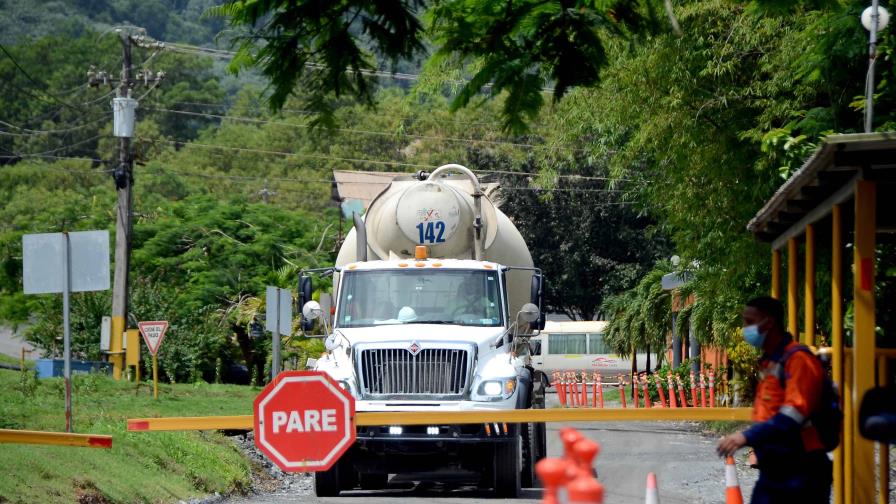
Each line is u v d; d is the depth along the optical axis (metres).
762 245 61.97
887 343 47.09
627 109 64.56
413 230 54.09
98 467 42.31
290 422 29.77
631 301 138.25
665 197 68.06
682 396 104.44
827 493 22.20
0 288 149.38
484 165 191.88
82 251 47.25
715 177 62.62
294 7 21.42
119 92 109.06
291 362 115.75
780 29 58.81
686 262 70.25
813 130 53.19
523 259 56.34
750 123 61.78
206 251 130.88
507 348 48.72
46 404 61.78
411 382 46.00
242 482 49.84
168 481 44.75
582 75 22.12
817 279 50.41
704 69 60.19
